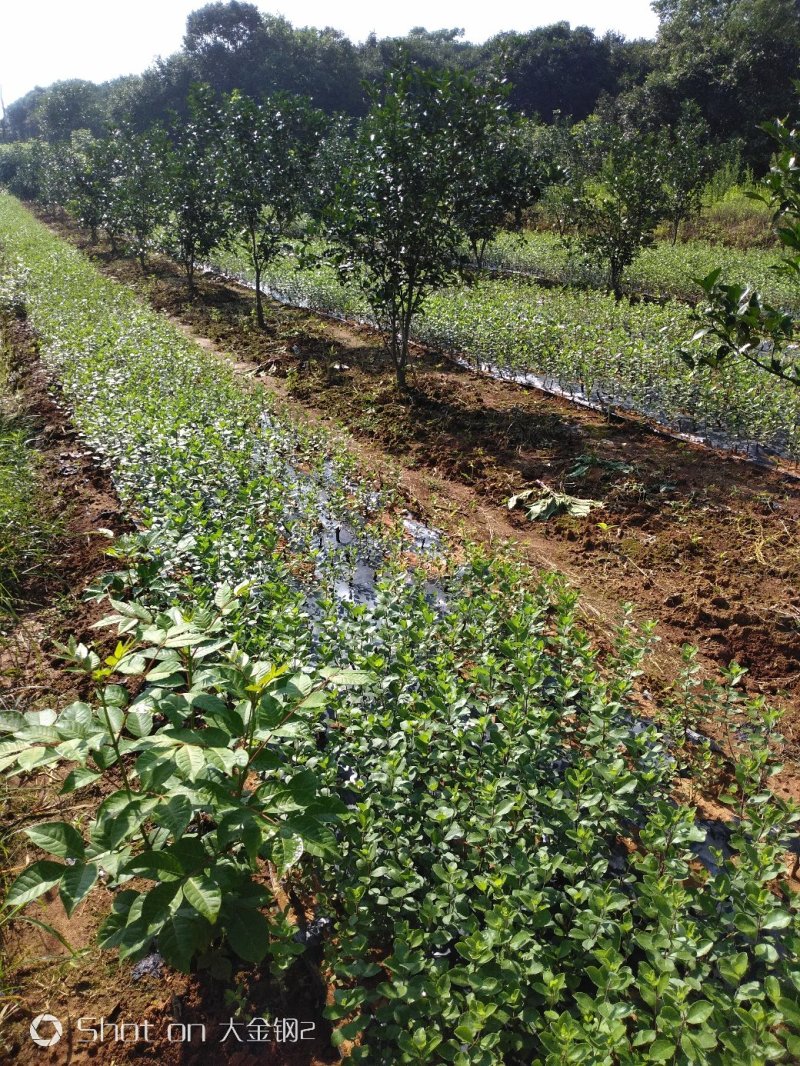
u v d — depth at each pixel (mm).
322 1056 2658
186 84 55281
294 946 2648
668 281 16250
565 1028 2238
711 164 23172
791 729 4285
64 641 4934
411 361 11641
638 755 3646
